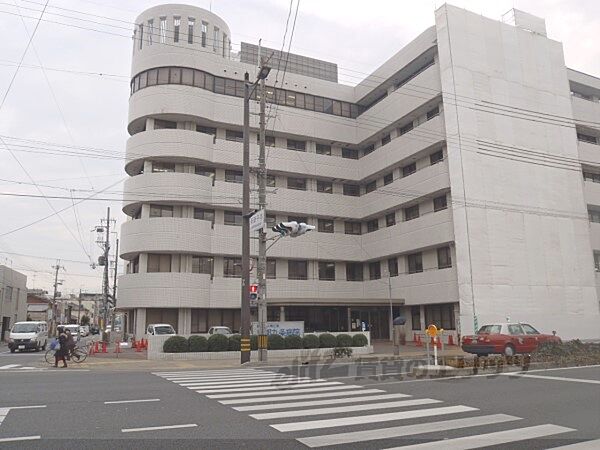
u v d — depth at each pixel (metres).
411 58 37.31
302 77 41.97
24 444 6.51
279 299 34.56
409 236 36.16
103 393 11.16
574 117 38.06
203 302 34.53
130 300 33.94
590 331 34.06
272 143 40.47
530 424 7.77
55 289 71.31
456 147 32.19
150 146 34.84
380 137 41.28
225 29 40.09
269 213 39.22
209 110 36.75
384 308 39.31
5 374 16.08
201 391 11.50
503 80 34.78
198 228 34.91
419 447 6.36
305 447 6.36
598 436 7.00
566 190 35.66
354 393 11.12
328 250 40.16
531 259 32.91
